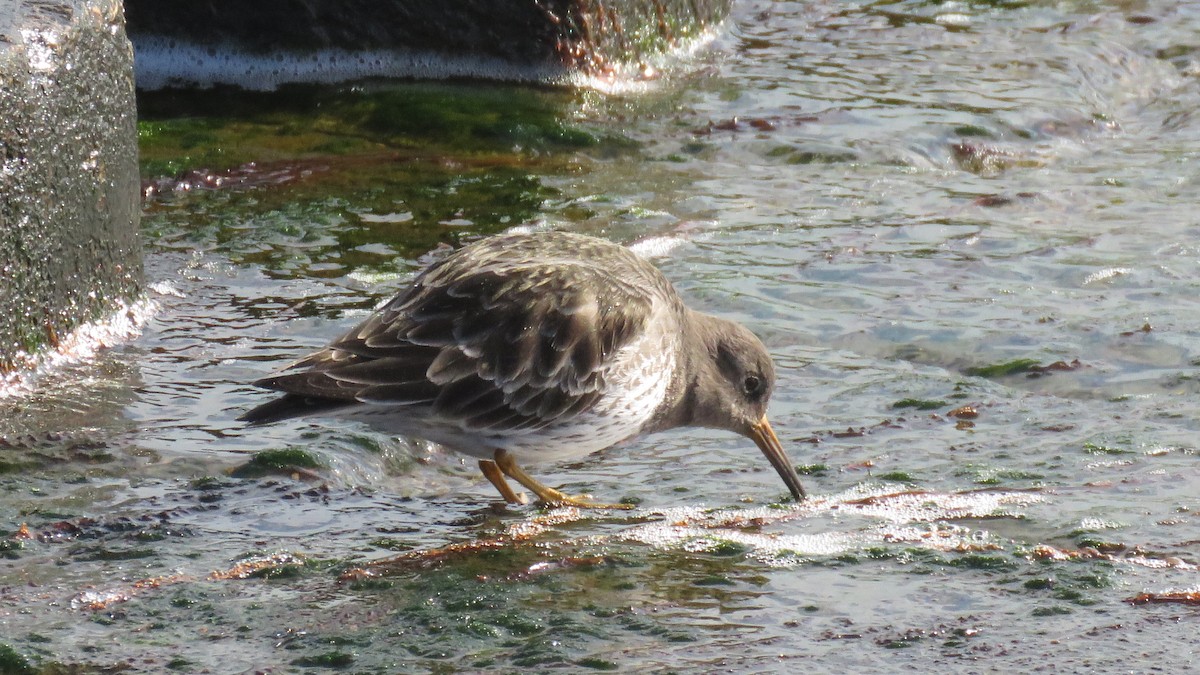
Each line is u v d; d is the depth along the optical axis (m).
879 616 8.15
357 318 13.26
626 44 21.98
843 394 11.80
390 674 7.54
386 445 10.80
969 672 7.50
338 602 8.34
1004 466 10.28
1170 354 12.38
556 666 7.59
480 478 10.70
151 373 11.98
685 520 9.60
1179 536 9.04
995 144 19.17
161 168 17.48
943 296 13.93
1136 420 11.10
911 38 23.80
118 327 12.94
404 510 9.83
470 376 9.68
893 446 10.77
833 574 8.71
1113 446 10.58
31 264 11.73
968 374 12.24
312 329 13.02
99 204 12.65
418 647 7.82
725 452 11.07
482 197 16.89
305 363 9.48
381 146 18.81
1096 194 17.36
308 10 21.67
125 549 8.97
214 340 12.77
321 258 14.93
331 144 18.83
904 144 18.94
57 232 12.03
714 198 17.03
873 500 9.80
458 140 19.03
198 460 10.31
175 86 21.58
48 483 9.87
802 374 12.22
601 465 10.86
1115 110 21.23
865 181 17.78
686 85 21.50
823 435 11.02
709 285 14.12
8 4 12.22
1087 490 9.80
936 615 8.15
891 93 20.94
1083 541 9.00
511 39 21.59
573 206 16.64
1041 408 11.41
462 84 21.53
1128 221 16.27
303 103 20.53
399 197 16.81
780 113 20.05
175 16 21.83
